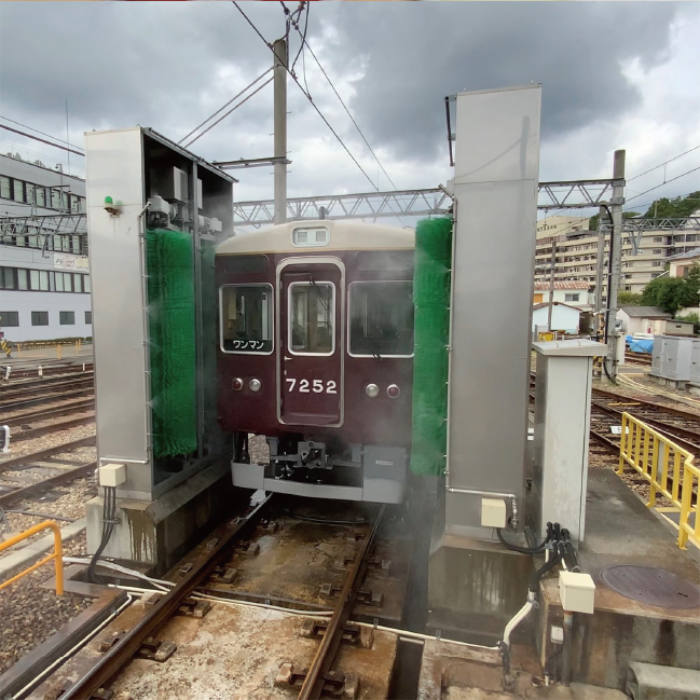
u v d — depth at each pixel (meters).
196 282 5.68
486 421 4.05
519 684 3.25
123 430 4.87
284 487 5.65
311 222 5.28
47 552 5.22
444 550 4.09
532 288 3.89
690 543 4.21
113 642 3.68
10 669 3.37
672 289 53.91
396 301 5.14
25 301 33.69
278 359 5.44
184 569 5.02
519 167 3.84
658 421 12.74
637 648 3.16
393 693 3.59
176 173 5.23
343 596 4.21
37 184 34.12
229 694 3.31
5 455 8.95
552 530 3.79
